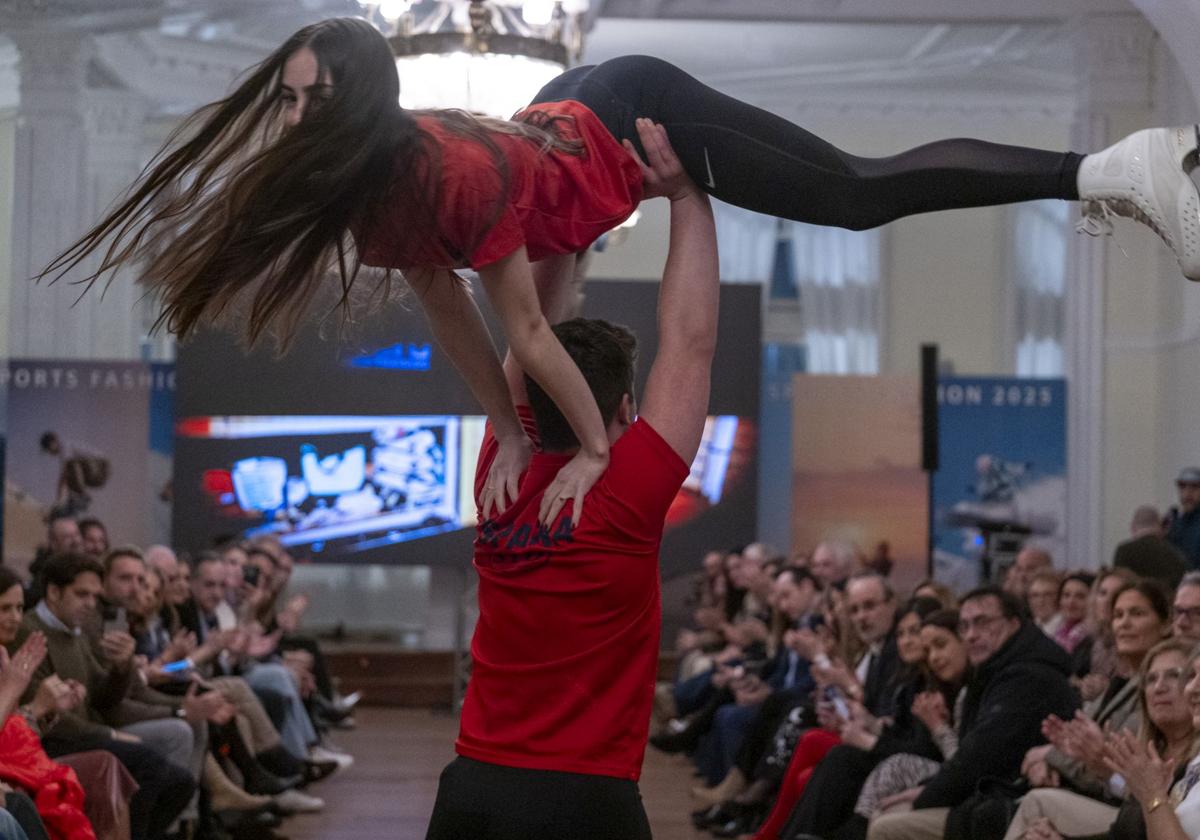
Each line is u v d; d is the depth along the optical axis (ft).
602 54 39.01
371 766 26.23
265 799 19.71
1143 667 11.53
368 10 17.88
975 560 35.19
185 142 6.10
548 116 6.39
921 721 15.93
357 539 33.60
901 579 35.35
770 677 23.18
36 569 25.49
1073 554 35.06
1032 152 6.89
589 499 6.41
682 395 6.52
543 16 17.08
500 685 6.54
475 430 33.63
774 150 6.68
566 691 6.43
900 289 44.70
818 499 35.58
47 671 15.52
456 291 6.48
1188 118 31.76
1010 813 13.32
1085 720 10.98
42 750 13.42
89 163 38.58
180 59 38.99
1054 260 44.32
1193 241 6.66
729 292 33.81
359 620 41.52
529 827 6.36
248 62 39.63
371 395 33.58
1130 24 33.30
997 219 44.80
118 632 16.43
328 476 33.58
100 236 6.12
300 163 5.65
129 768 15.83
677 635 34.04
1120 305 35.19
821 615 21.97
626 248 43.83
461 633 33.94
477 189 5.78
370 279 6.59
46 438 33.14
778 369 44.96
